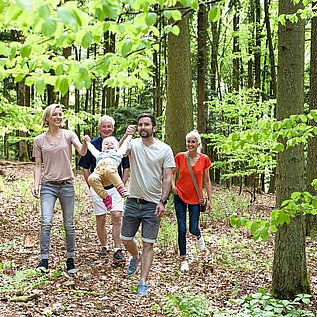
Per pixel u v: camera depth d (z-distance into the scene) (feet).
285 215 12.94
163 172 17.16
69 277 17.93
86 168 21.07
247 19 77.46
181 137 38.45
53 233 25.07
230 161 43.50
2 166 54.54
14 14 6.72
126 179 20.74
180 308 14.83
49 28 6.41
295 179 17.03
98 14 7.50
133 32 8.86
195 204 21.72
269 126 13.58
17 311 13.94
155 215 17.06
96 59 10.41
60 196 18.84
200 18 54.19
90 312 14.64
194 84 86.17
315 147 28.43
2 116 27.30
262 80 83.66
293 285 17.87
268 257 24.36
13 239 23.85
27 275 16.67
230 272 21.12
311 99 29.27
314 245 27.40
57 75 8.98
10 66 9.62
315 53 28.99
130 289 17.37
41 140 18.80
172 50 38.55
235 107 44.93
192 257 22.93
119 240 20.40
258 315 13.56
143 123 16.96
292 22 15.98
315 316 16.34
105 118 20.93
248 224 12.92
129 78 12.60
